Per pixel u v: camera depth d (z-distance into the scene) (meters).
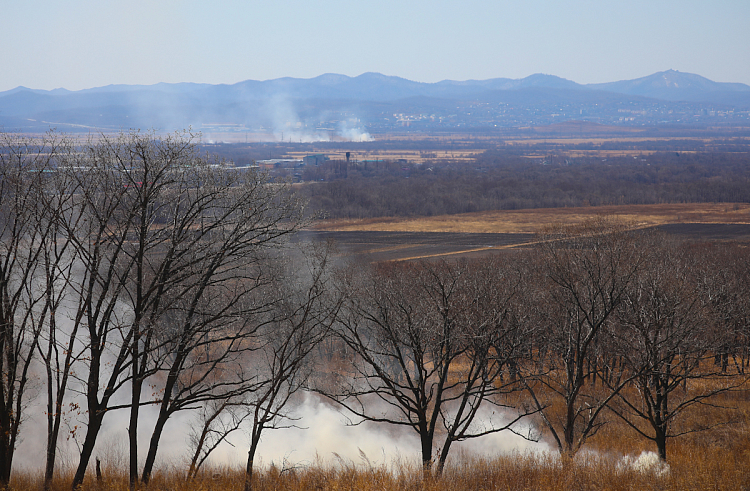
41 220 42.78
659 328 56.62
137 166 42.94
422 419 50.00
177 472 48.44
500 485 40.59
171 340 43.75
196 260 43.84
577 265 68.75
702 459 52.59
